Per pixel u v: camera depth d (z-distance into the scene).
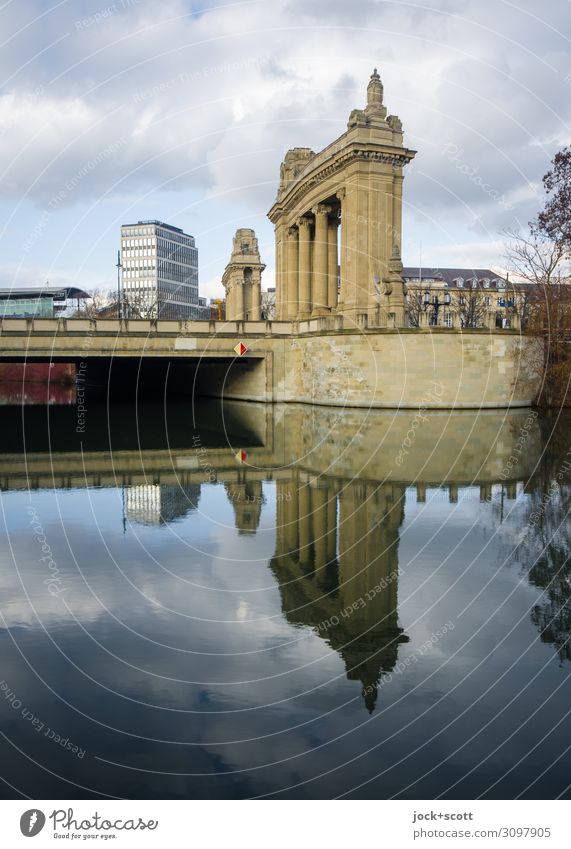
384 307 57.03
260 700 10.16
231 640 12.16
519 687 10.52
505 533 18.77
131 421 52.50
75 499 23.53
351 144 61.03
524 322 63.09
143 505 22.53
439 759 8.78
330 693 10.37
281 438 40.28
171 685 10.59
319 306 71.75
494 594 14.36
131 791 8.20
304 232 79.19
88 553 17.22
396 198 63.34
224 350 62.44
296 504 22.48
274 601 13.97
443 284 121.06
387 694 10.31
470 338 53.84
